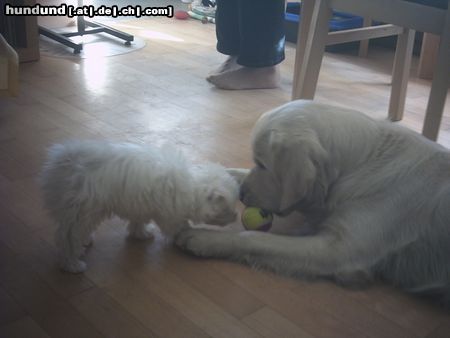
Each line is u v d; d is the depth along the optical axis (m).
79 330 1.15
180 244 1.44
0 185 1.70
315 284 1.36
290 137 1.37
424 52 3.13
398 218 1.37
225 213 1.39
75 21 3.68
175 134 2.20
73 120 2.25
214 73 2.92
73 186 1.26
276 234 1.53
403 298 1.35
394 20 1.91
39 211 1.57
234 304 1.27
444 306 1.33
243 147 2.12
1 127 2.13
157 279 1.33
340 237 1.37
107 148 1.31
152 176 1.28
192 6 4.37
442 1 1.79
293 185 1.37
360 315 1.27
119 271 1.35
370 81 3.08
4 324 1.15
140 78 2.85
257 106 2.58
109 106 2.44
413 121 2.55
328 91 2.87
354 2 2.01
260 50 2.71
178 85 2.79
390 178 1.40
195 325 1.19
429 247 1.35
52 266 1.35
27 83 2.63
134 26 3.89
